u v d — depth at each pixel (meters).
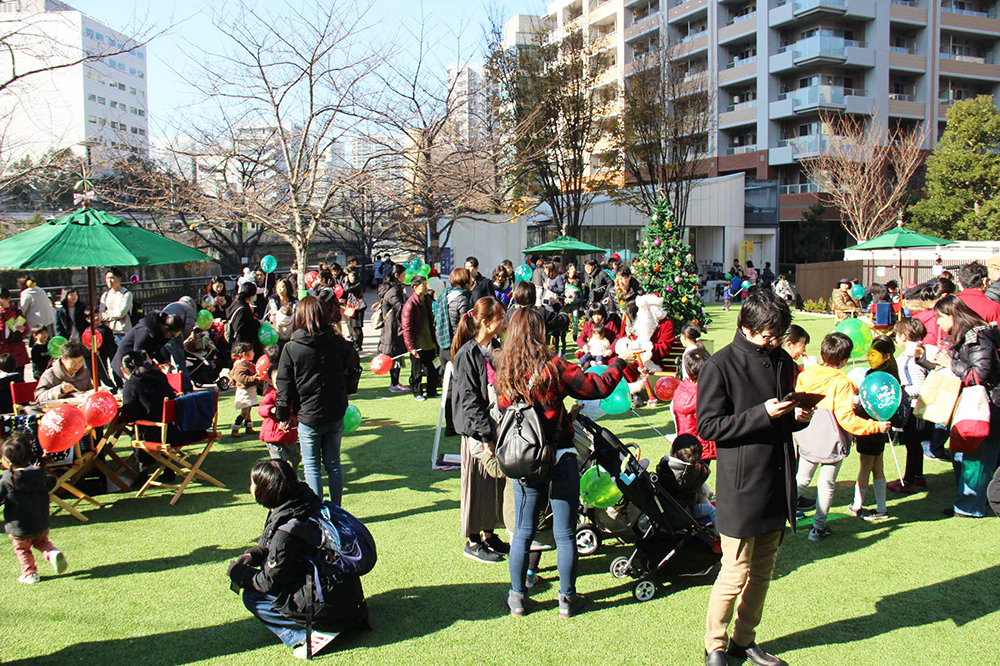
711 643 3.39
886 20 39.19
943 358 5.67
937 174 31.22
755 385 3.23
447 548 4.93
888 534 5.05
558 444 3.85
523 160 15.23
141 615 4.02
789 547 4.88
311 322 4.88
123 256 5.95
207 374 10.33
